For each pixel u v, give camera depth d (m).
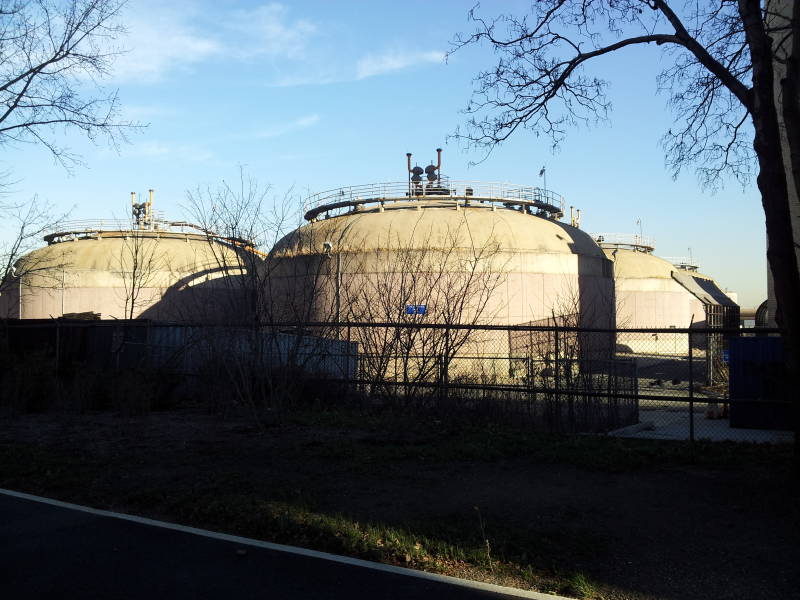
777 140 7.90
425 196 41.28
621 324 54.50
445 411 12.59
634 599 4.80
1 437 11.76
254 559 5.62
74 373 16.52
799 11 8.37
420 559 5.61
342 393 14.01
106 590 4.90
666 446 10.23
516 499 7.42
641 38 9.86
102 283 50.28
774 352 12.98
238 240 14.23
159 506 7.29
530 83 11.34
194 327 16.16
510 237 37.09
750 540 5.93
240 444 10.69
